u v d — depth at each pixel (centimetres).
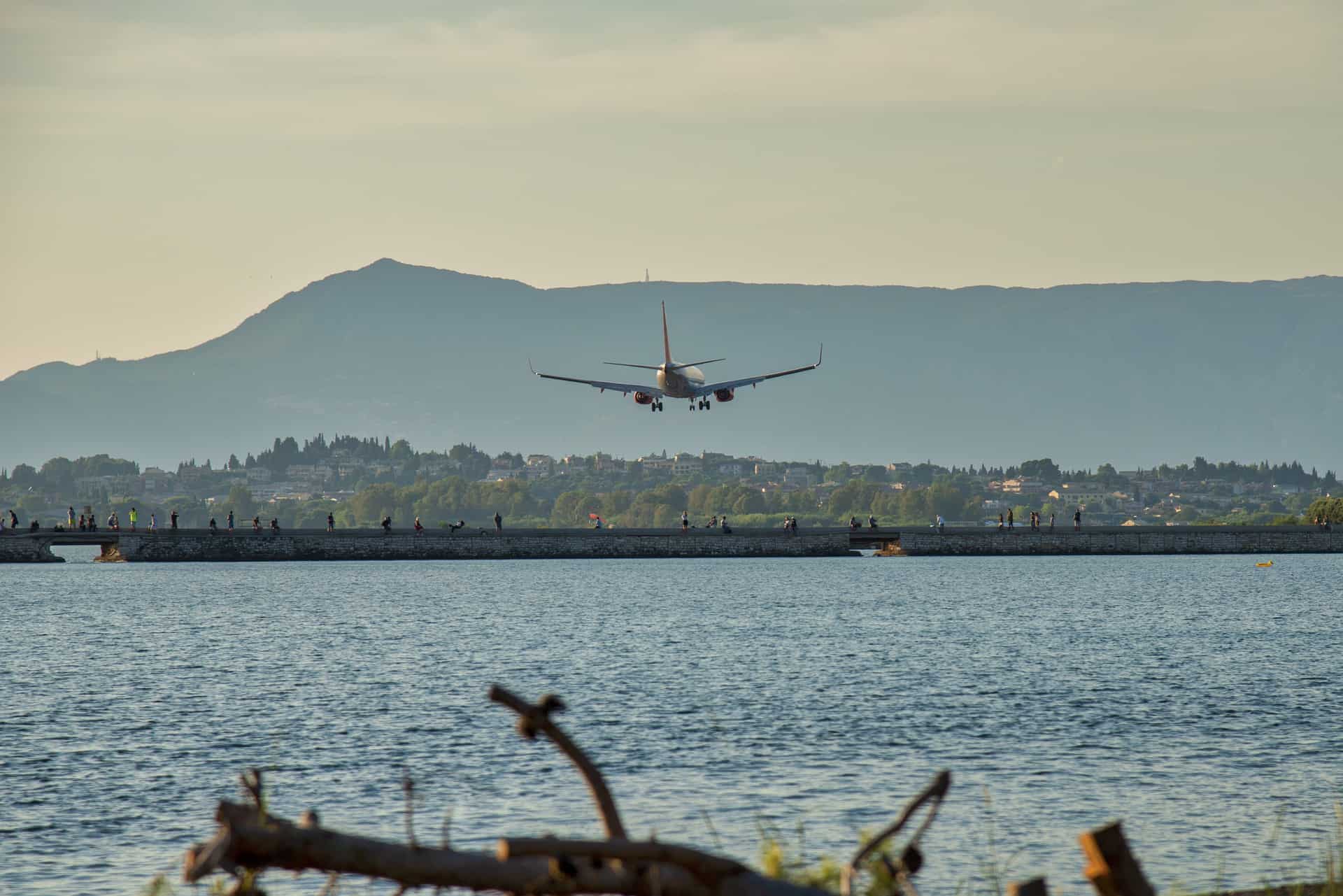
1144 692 18038
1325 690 18088
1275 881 8625
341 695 18212
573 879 3312
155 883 4612
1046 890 3762
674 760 13088
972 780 12044
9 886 8919
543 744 13912
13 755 13525
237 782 12131
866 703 16975
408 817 3484
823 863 4178
